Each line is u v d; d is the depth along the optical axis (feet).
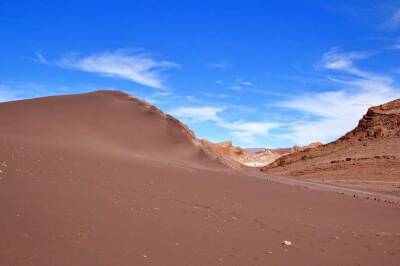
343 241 40.55
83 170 51.52
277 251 33.12
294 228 43.47
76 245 26.71
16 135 81.92
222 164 119.65
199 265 27.04
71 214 32.58
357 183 169.27
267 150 518.78
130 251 27.43
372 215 62.44
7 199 32.81
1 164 43.80
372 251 37.81
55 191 38.19
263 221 44.37
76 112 113.70
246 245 33.47
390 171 189.67
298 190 83.92
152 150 108.88
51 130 95.91
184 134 122.83
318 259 32.60
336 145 277.03
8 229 27.02
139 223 34.19
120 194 43.16
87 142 94.73
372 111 287.48
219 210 45.78
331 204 68.64
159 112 127.54
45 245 25.77
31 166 46.55
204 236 34.04
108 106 122.52
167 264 26.27
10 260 22.93
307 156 279.49
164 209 40.86
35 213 31.01
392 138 245.04
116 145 103.19
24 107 110.93
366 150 237.45
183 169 80.53
